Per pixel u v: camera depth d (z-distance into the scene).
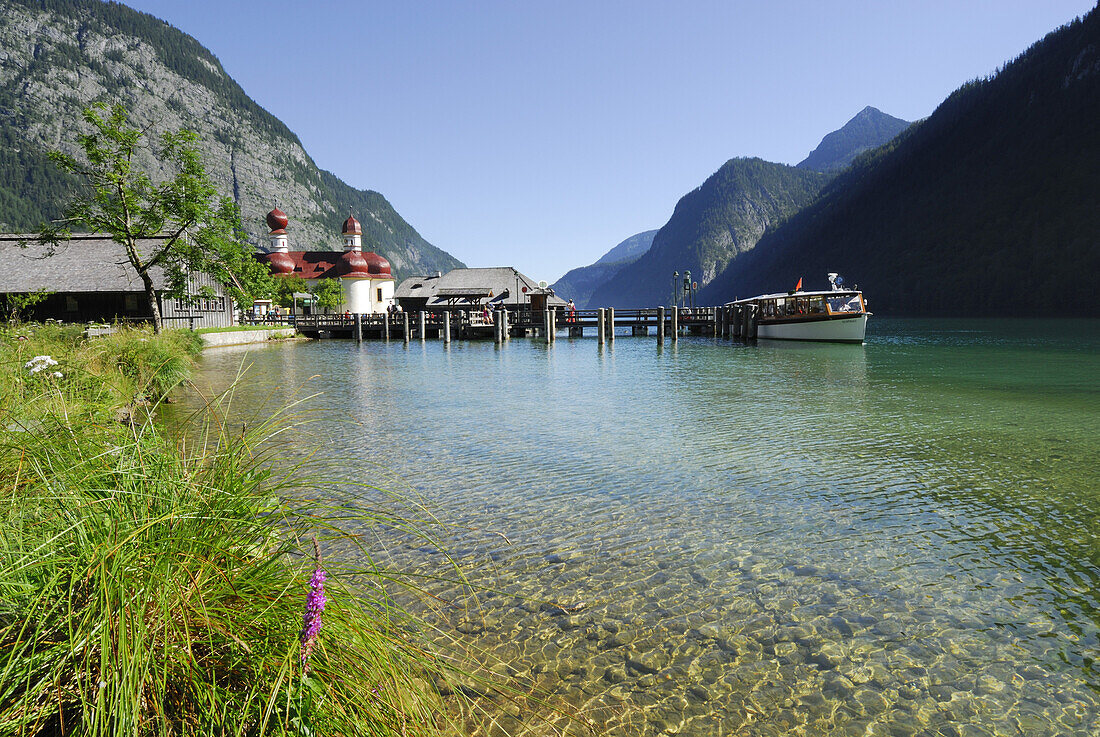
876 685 3.96
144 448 2.82
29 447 2.80
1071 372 22.66
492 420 13.20
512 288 62.88
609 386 19.34
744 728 3.53
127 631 1.96
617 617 4.79
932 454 10.02
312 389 18.11
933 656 4.29
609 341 41.38
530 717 3.57
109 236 42.62
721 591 5.24
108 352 11.69
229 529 2.50
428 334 51.97
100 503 2.47
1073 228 134.75
